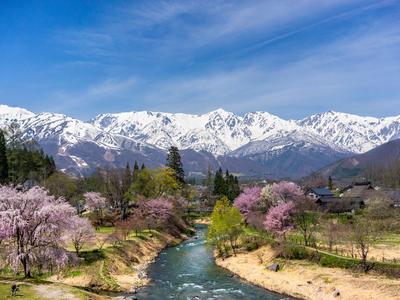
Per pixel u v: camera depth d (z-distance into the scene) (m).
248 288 56.50
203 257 81.19
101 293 50.56
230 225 80.56
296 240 76.31
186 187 179.12
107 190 119.06
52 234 47.97
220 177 175.12
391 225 90.12
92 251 65.25
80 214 110.81
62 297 38.84
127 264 67.25
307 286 53.84
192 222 151.88
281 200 103.88
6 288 40.34
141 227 97.06
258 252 75.81
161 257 81.12
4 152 104.75
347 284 50.97
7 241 47.75
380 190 147.12
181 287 56.78
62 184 110.56
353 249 67.81
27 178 116.06
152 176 131.38
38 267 50.69
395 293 45.97
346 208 119.31
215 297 51.84
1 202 46.06
